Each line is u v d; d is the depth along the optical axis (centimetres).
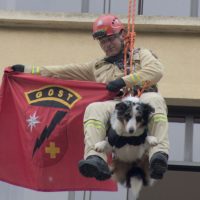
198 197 2095
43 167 1653
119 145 1400
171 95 1923
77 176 1655
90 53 1947
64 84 1653
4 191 1933
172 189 2102
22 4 1991
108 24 1486
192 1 1977
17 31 1962
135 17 1933
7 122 1684
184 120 1980
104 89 1619
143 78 1450
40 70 1653
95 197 1928
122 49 1501
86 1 1984
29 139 1659
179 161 1961
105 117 1423
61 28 1961
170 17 1936
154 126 1405
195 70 1936
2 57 1948
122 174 1426
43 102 1661
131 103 1376
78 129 1645
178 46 1945
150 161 1380
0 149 1678
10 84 1683
